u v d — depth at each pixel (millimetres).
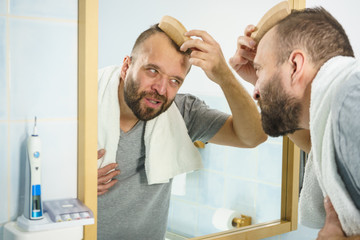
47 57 991
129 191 1133
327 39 1382
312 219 1492
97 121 1051
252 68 1352
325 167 1170
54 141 1018
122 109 1098
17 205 985
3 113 946
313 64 1358
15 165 973
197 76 1237
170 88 1179
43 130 1000
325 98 1175
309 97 1368
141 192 1153
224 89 1299
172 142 1200
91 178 1034
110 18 1058
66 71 1021
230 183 1349
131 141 1124
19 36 949
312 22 1372
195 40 1218
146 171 1154
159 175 1178
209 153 1288
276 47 1362
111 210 1108
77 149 1055
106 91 1066
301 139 1489
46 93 997
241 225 1394
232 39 1305
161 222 1203
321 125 1188
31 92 977
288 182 1509
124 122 1105
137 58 1110
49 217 937
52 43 995
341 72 1159
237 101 1330
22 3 946
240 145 1357
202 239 1290
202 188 1281
